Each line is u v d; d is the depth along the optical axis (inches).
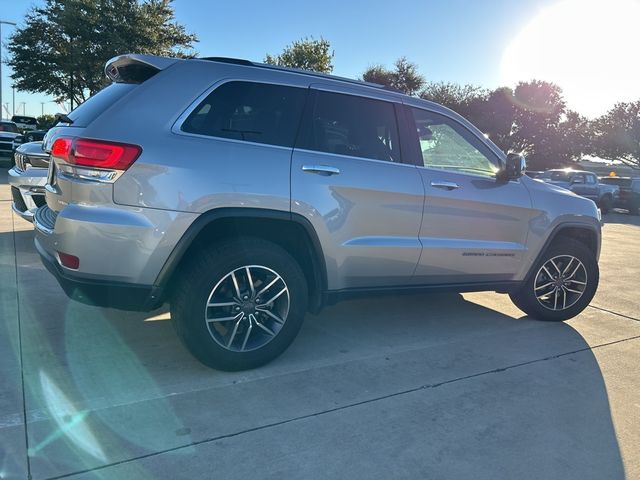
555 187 187.6
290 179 129.9
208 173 120.6
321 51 1098.1
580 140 1854.1
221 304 127.7
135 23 927.0
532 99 1798.7
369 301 205.2
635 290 251.3
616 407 128.4
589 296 189.9
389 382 135.0
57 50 995.9
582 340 173.9
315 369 140.3
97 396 119.6
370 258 144.9
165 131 119.7
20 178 220.2
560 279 186.4
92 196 114.1
